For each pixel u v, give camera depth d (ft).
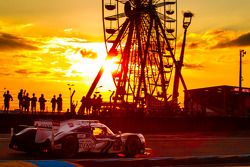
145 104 143.43
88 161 40.73
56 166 37.11
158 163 43.91
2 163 37.47
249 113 139.54
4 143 66.39
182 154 57.06
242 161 48.44
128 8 166.09
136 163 42.78
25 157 50.39
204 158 46.65
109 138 52.19
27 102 101.55
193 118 122.83
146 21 165.27
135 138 53.83
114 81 163.32
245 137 98.73
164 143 73.46
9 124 95.81
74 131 50.06
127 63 163.53
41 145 49.37
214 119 127.03
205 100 138.62
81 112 116.67
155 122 116.16
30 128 51.80
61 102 104.68
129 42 164.04
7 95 97.09
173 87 172.35
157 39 165.07
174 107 140.36
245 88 140.46
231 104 137.69
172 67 167.84
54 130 49.03
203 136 100.78
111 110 126.93
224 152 61.16
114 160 41.96
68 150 49.60
